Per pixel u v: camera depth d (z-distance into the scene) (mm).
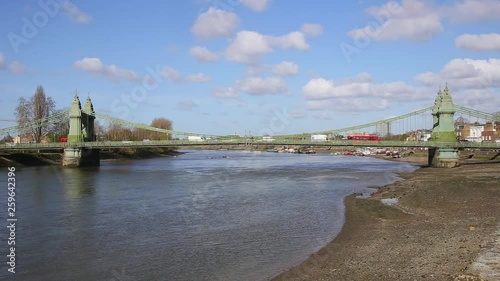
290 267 20500
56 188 53969
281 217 33812
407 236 25234
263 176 73500
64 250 24031
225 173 80500
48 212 36156
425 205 37188
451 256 20078
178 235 27609
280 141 99312
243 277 19359
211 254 23109
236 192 50375
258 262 21562
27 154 102375
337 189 53500
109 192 50094
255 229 29312
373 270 18859
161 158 158875
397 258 20500
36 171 83250
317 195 47531
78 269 20750
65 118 106062
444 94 94062
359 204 39469
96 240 26312
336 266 19938
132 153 151375
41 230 29078
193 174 77875
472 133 172375
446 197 40750
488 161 105125
